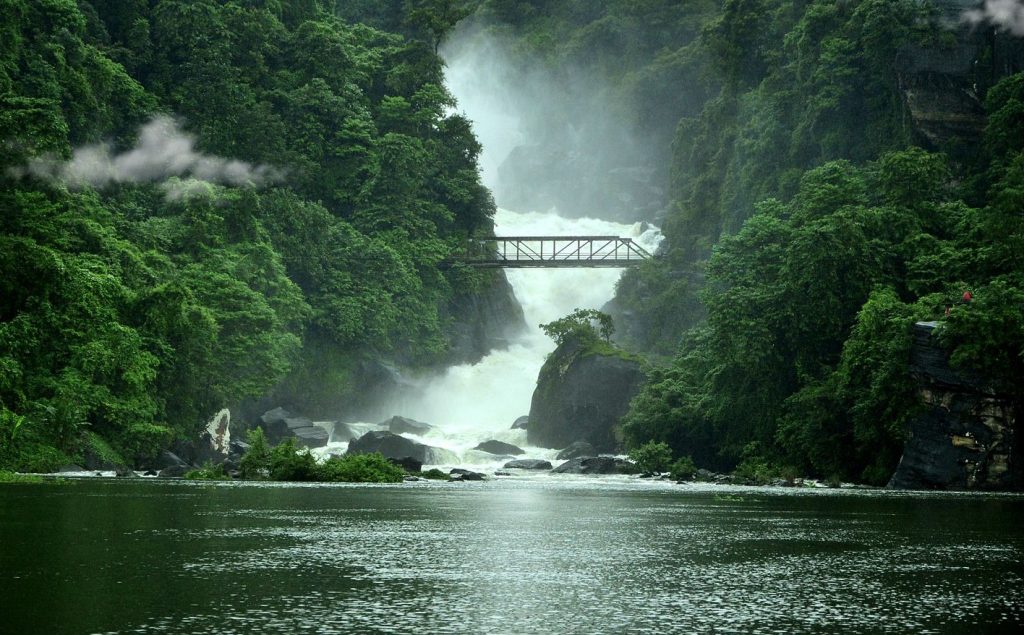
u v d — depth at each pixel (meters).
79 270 60.81
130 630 9.66
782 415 61.84
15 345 55.41
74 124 87.00
